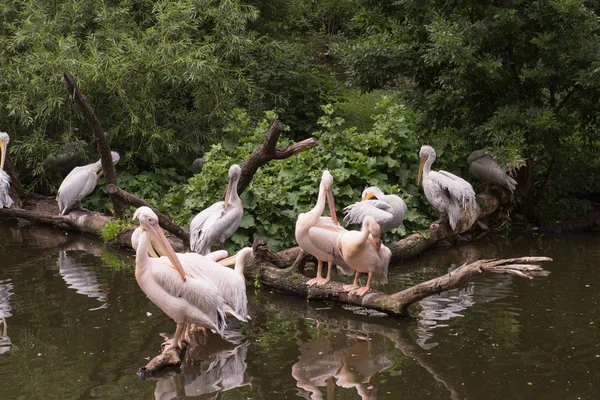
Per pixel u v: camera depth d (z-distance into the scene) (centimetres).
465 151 1250
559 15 1070
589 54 1099
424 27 1181
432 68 1205
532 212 1217
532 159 1209
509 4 1141
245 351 689
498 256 1025
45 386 605
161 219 966
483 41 1145
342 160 1106
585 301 809
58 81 1215
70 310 792
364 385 609
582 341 693
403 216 973
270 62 1513
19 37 1250
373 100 1812
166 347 671
